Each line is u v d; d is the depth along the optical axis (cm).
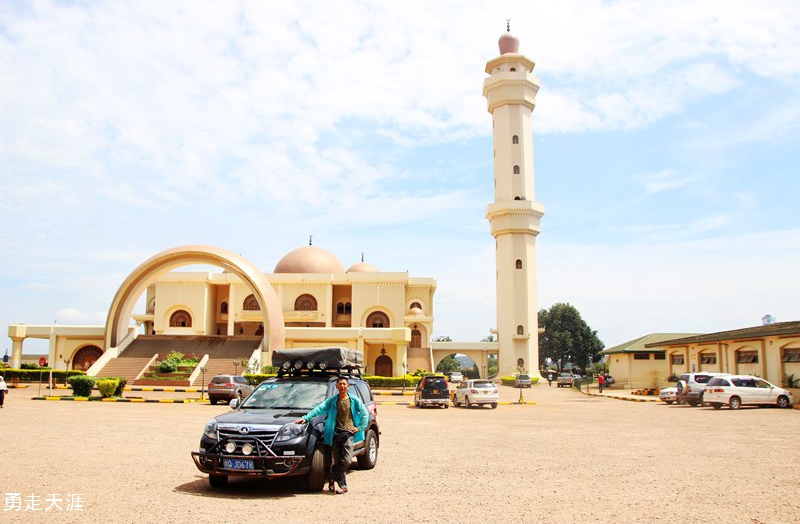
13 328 4525
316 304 5791
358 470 1066
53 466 1031
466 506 793
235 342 4462
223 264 4450
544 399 3600
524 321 5578
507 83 5841
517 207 5625
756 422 1986
